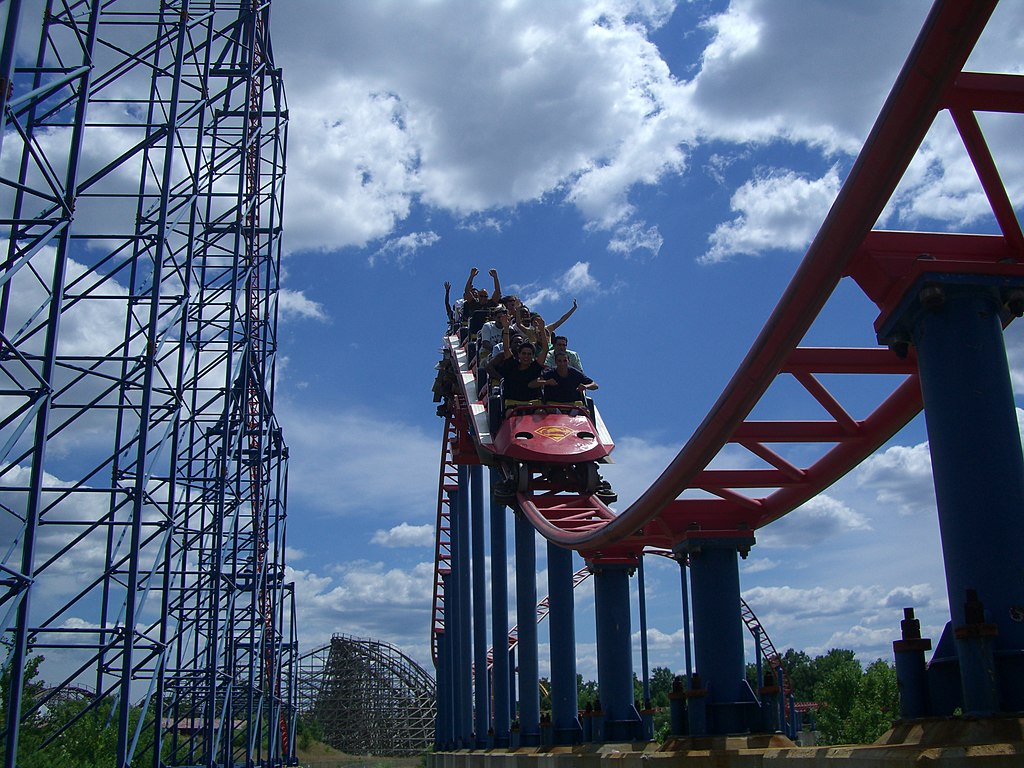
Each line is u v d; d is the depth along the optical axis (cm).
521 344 2317
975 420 859
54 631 1738
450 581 4706
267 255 3531
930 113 773
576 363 2423
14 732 1295
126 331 2200
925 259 881
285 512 4103
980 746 752
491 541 3275
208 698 2670
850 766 904
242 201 3105
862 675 4619
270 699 4003
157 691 1978
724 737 1531
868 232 888
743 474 1531
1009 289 884
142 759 2739
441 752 4475
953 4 690
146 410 1823
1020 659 805
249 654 3253
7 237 1424
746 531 1680
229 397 2816
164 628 2052
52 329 1391
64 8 1716
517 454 2147
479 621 3703
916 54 740
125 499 1941
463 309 3312
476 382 2673
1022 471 855
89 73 1477
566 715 2425
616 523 1678
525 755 2481
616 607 2150
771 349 1079
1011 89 805
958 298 884
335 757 9306
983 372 866
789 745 1503
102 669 1988
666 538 1866
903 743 857
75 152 1435
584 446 2177
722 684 1602
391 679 9812
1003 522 839
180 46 2039
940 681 875
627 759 1684
